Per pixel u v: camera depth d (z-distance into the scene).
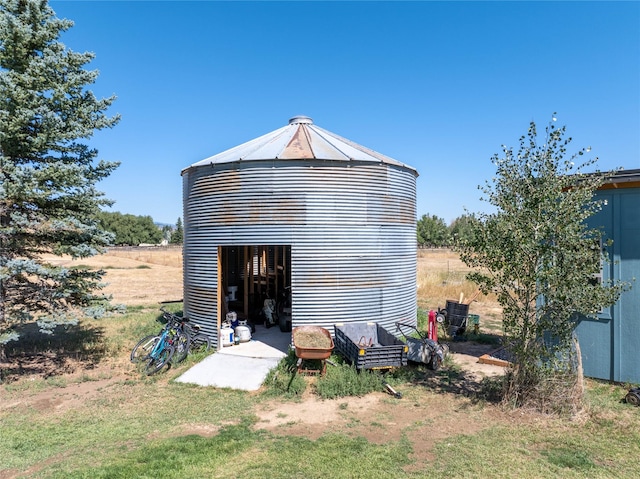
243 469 5.30
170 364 10.17
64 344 12.26
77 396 8.39
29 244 9.76
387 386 8.26
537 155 7.02
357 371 8.73
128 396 8.31
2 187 8.58
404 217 11.98
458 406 7.49
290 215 10.43
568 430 6.42
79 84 9.71
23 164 9.55
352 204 10.73
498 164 7.33
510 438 6.19
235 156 11.26
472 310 17.64
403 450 5.84
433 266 37.47
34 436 6.52
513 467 5.35
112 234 10.59
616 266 8.55
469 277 7.57
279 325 13.56
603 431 6.37
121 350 11.76
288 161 10.48
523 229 6.88
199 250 11.56
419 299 20.02
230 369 9.59
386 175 11.30
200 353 10.84
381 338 10.21
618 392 8.04
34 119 9.32
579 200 6.70
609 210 8.63
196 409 7.57
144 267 42.56
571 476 5.15
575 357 7.44
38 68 9.05
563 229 6.61
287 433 6.48
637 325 8.34
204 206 11.35
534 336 7.25
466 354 11.16
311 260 10.42
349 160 10.61
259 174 10.58
